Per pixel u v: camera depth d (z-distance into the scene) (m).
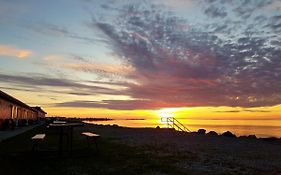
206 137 27.52
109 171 8.64
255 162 11.61
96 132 31.38
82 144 15.90
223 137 29.81
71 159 10.64
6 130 26.31
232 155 13.70
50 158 10.47
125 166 9.45
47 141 17.20
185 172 8.84
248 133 67.62
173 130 40.06
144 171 8.70
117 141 19.31
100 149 13.72
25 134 22.27
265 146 19.55
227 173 8.91
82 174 8.18
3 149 12.81
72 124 11.85
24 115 41.09
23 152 10.98
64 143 16.27
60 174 8.09
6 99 27.02
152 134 29.67
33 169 8.65
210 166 10.09
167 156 12.17
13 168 8.62
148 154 12.52
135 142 18.88
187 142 20.55
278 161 12.13
